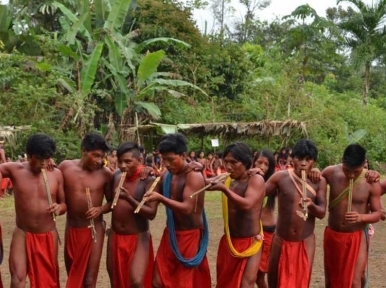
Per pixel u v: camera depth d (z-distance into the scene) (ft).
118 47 73.00
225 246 20.94
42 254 20.35
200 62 91.50
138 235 21.15
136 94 73.92
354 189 21.36
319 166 86.63
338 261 21.66
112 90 75.46
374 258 33.94
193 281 20.94
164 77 86.38
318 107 91.86
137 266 20.86
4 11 75.36
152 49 85.56
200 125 74.69
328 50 105.60
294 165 20.93
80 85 72.43
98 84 75.82
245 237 20.54
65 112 71.92
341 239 21.49
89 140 20.81
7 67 69.31
